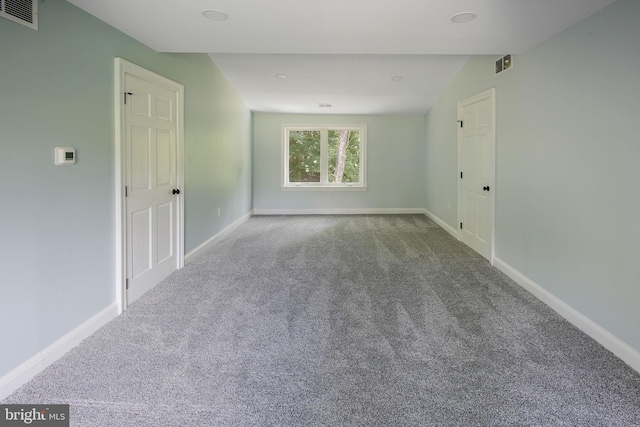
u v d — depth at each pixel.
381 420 1.67
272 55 4.62
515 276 3.55
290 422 1.66
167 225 3.67
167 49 3.25
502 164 3.83
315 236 5.70
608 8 2.28
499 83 3.87
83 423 1.63
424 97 6.42
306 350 2.30
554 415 1.70
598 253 2.40
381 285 3.48
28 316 1.96
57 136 2.15
